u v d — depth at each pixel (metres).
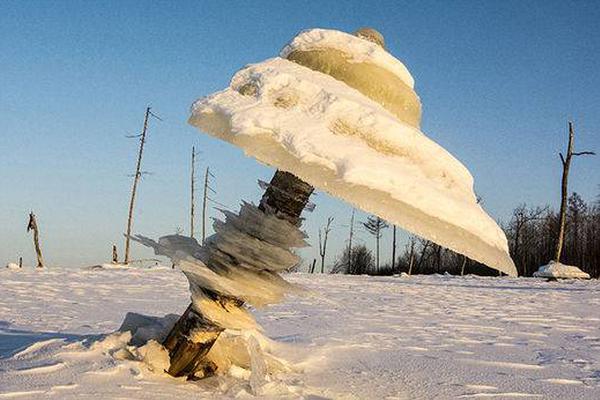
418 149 2.52
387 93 2.84
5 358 3.49
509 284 21.88
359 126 2.45
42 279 15.73
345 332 6.52
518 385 4.17
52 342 3.73
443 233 2.27
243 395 3.14
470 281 24.61
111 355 3.37
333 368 4.25
